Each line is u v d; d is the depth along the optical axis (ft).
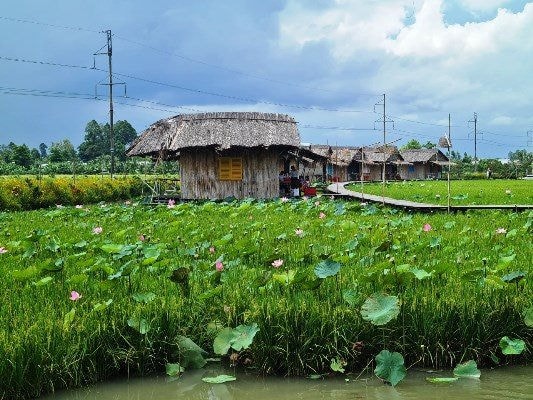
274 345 19.03
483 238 34.47
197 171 92.38
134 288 22.56
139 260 27.25
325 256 25.53
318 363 18.92
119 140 428.56
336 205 63.21
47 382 17.62
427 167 281.33
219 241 31.86
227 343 18.60
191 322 20.13
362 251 29.76
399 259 26.55
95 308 19.25
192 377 18.83
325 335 19.17
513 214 51.42
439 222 45.85
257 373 19.04
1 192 88.58
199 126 91.45
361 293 20.20
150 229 42.16
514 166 281.33
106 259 27.50
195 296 21.40
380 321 17.94
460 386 17.62
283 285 21.75
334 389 17.70
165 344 19.53
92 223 49.65
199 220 50.21
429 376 18.44
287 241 34.40
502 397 16.75
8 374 17.03
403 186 151.23
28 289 22.58
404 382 17.99
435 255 28.40
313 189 101.40
